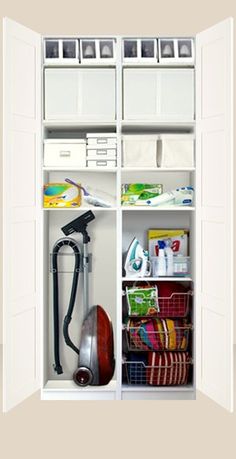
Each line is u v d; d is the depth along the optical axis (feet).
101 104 13.06
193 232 13.37
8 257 12.08
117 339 13.05
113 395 13.16
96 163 13.12
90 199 13.21
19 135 12.39
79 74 13.05
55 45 13.19
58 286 14.10
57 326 13.80
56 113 13.09
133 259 13.29
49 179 14.03
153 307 13.24
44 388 13.24
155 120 13.03
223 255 12.06
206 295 12.76
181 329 13.37
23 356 12.71
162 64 13.05
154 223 14.17
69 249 14.12
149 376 13.19
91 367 13.14
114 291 14.16
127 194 13.33
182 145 13.10
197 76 12.96
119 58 13.03
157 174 14.10
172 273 13.47
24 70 12.52
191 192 13.35
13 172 12.19
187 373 13.24
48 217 14.01
